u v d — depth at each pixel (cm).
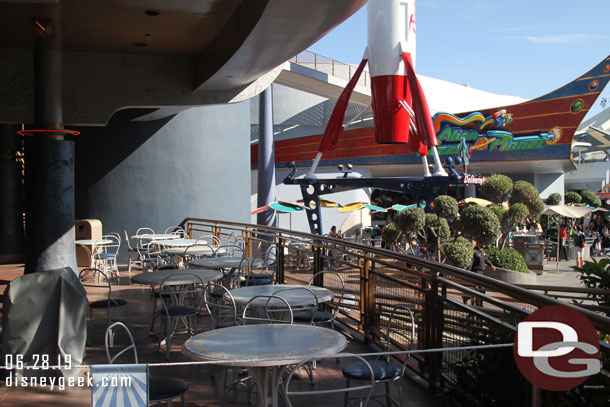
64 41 883
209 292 716
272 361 314
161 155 1529
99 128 1481
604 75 2456
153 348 609
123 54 1008
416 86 1694
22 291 480
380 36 1741
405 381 494
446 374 459
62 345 485
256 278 780
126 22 795
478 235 1465
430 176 1720
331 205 1959
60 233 868
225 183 1647
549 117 2598
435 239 1499
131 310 819
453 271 429
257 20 668
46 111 892
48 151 873
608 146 4422
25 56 906
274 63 883
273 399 344
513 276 1498
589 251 2453
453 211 1631
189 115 1569
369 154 3173
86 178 1479
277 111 3491
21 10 721
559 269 2139
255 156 3209
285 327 403
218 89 1060
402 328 550
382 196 3769
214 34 886
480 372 411
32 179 870
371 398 424
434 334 470
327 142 1888
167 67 1041
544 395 315
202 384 495
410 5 1733
